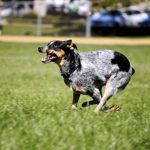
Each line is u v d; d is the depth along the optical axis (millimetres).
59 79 22609
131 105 14086
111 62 11469
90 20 52312
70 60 11117
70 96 15859
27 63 29562
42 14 66062
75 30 55094
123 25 52344
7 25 59312
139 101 15266
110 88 11500
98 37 51625
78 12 61312
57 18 58406
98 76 11312
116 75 11531
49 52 11008
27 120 10016
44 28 56781
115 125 9922
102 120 10398
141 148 8305
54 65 29234
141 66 29703
